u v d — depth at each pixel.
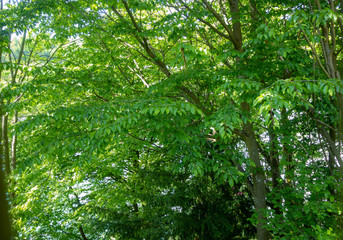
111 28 6.30
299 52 4.77
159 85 5.43
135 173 10.00
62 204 10.55
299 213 5.20
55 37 6.76
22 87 5.10
